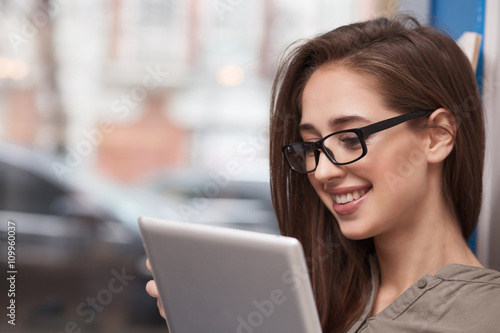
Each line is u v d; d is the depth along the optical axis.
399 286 1.48
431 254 1.43
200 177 5.66
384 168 1.35
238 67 6.41
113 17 6.49
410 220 1.43
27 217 4.77
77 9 6.40
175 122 6.49
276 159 1.63
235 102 6.43
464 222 1.48
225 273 1.16
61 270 4.62
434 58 1.41
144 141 6.41
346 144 1.37
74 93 6.40
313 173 1.46
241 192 5.21
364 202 1.38
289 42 1.78
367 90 1.37
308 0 5.56
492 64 1.87
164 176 6.17
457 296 1.32
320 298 1.61
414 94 1.37
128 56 6.51
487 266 1.86
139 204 4.99
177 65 6.52
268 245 1.10
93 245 4.65
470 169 1.44
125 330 4.44
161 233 1.24
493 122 1.86
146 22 6.53
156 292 1.52
